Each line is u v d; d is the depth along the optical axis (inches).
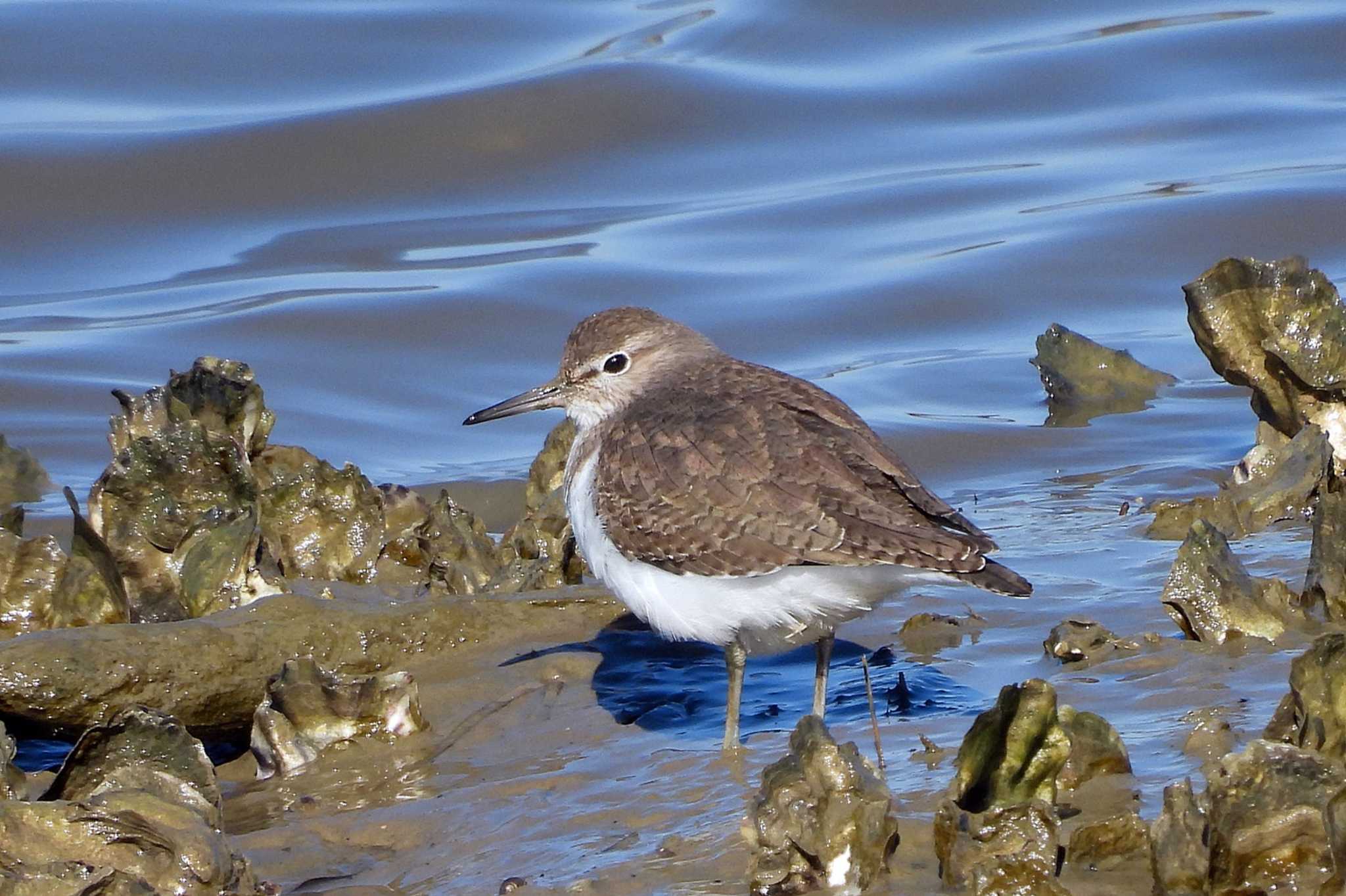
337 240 842.2
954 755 373.1
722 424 408.2
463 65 975.0
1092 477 634.2
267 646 443.5
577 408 475.2
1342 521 437.1
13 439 674.8
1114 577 510.6
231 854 333.1
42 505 631.2
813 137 924.6
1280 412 570.9
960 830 311.6
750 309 788.0
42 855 317.7
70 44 971.9
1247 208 829.2
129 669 420.5
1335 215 815.7
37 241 832.9
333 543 542.0
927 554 373.1
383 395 732.0
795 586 391.9
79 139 886.4
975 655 449.7
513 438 709.3
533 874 338.0
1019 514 593.9
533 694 446.3
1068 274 801.6
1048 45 998.4
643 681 454.0
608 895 323.9
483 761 407.2
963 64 985.5
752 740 405.4
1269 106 927.0
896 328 773.9
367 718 421.7
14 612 477.4
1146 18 1025.5
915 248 829.8
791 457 395.9
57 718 414.6
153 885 320.2
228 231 847.7
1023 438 677.9
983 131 931.3
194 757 362.6
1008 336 769.6
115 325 769.6
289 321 770.2
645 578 408.8
